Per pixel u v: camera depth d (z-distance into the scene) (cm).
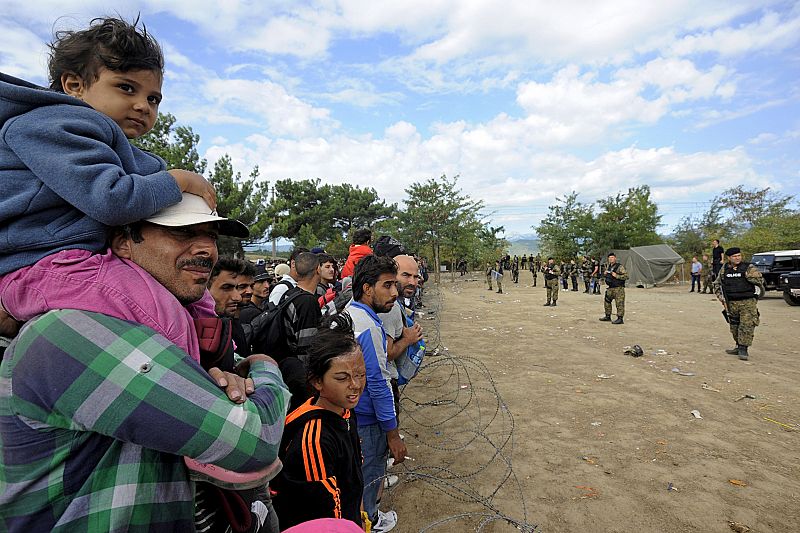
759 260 1783
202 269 100
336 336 207
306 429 195
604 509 343
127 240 94
